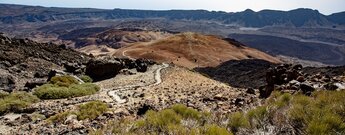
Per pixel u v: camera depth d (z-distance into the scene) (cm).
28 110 2133
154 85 3572
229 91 2550
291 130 854
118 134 980
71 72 4969
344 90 1146
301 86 1306
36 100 2669
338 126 815
